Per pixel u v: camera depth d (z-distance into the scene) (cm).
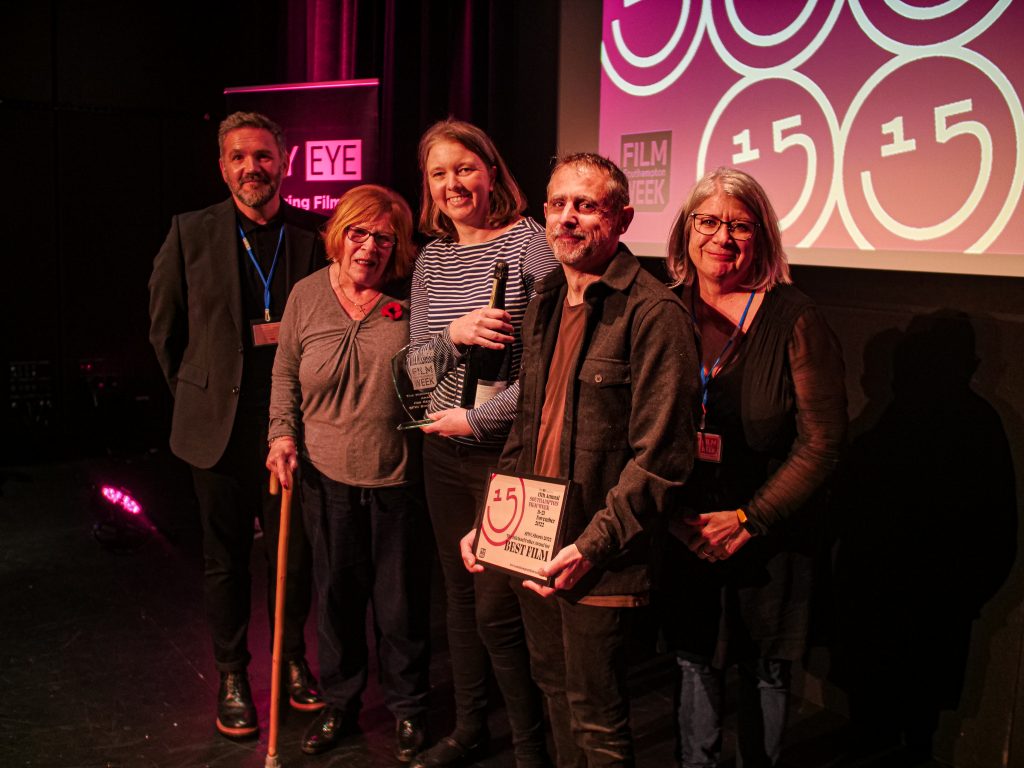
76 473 534
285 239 277
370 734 276
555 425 199
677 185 322
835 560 280
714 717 225
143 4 560
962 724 253
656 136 328
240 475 274
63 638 331
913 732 265
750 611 214
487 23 405
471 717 258
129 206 570
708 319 214
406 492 254
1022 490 235
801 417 205
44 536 430
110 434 575
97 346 569
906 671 265
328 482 256
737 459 212
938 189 247
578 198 187
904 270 257
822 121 274
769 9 286
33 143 537
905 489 260
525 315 210
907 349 256
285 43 552
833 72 270
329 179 410
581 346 192
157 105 571
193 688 299
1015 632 239
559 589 190
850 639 279
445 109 427
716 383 211
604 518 183
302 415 262
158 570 394
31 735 270
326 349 249
